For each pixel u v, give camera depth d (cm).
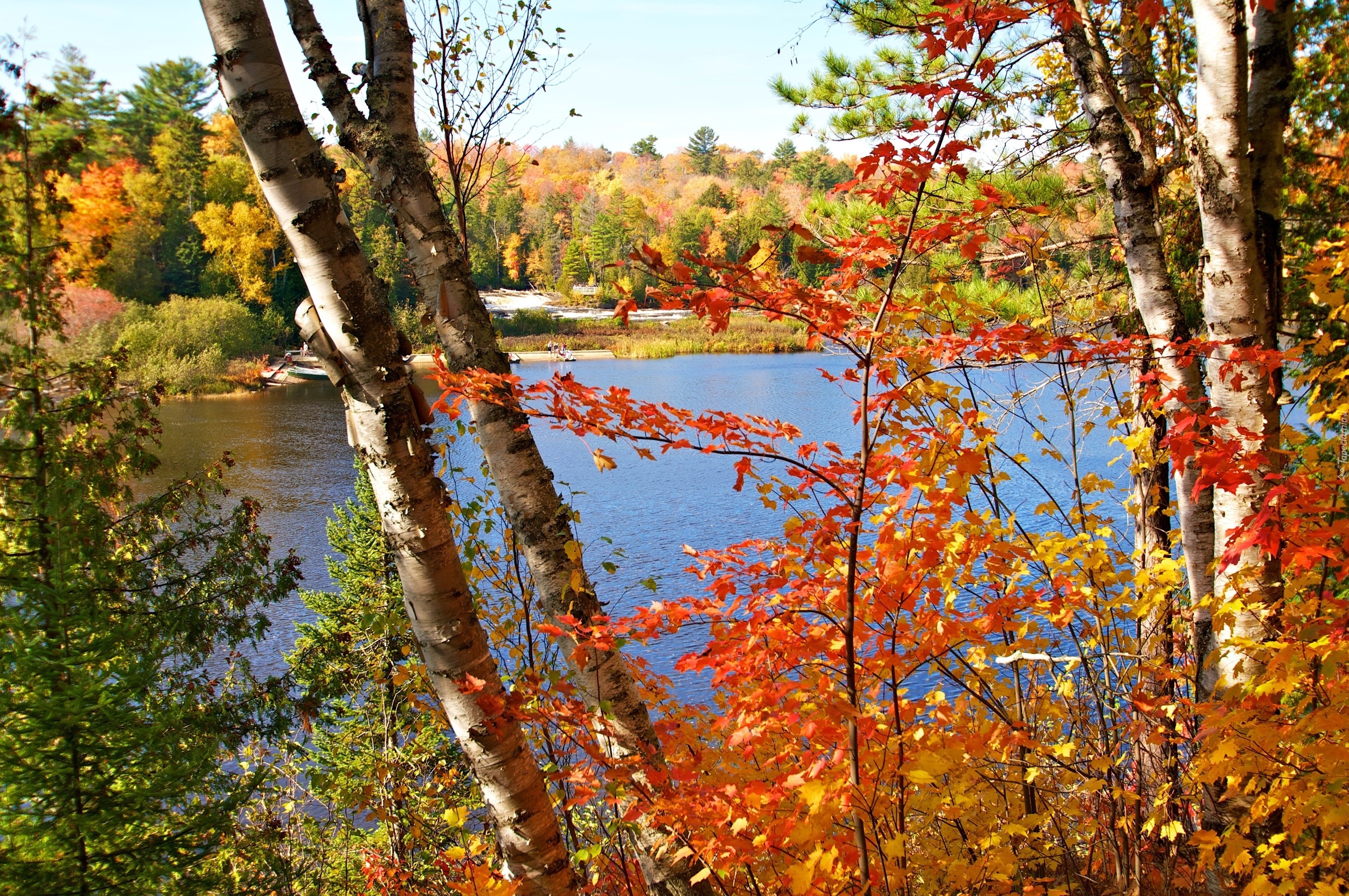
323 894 637
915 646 245
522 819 266
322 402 3603
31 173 428
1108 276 548
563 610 308
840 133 592
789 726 220
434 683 263
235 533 746
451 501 259
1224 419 240
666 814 244
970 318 283
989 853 248
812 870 182
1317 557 208
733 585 233
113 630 567
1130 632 377
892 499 238
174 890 520
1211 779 214
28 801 457
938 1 189
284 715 754
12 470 593
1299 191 589
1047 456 1140
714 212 6869
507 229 9056
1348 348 299
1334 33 560
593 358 5997
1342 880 208
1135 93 469
